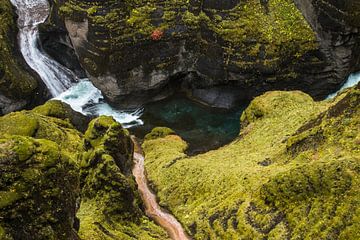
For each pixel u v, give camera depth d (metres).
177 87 51.16
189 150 43.69
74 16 46.66
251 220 28.62
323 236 24.53
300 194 27.34
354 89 32.44
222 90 49.03
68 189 18.23
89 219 27.67
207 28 47.12
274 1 47.81
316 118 36.16
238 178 33.84
